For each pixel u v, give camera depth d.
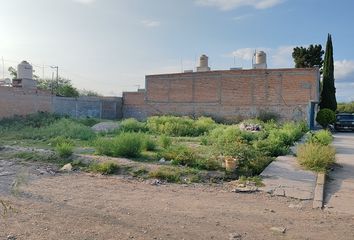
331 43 35.94
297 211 6.73
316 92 30.20
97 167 10.18
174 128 21.55
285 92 31.19
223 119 33.62
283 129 19.72
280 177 9.34
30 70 30.30
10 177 9.04
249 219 6.11
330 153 11.08
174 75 36.09
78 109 33.88
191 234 5.25
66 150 11.45
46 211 6.17
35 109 28.23
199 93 34.81
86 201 6.96
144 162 10.84
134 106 39.12
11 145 14.65
